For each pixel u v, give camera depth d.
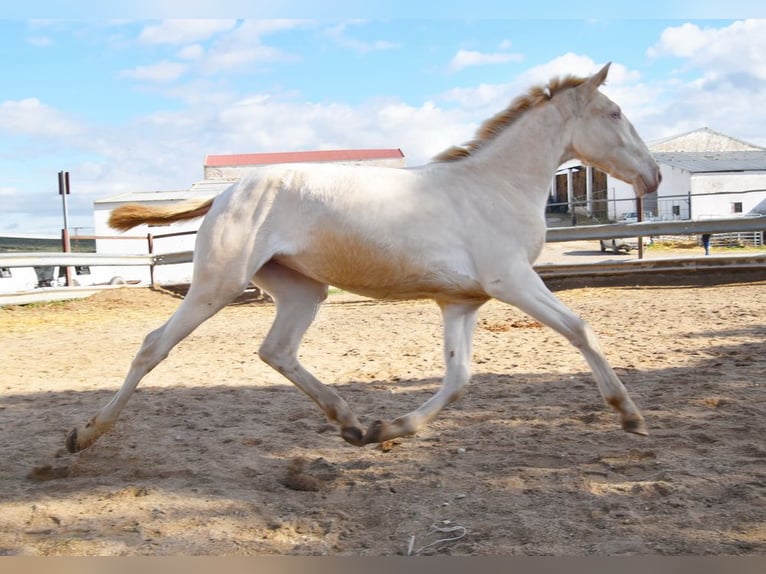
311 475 4.30
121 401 4.55
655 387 6.16
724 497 3.66
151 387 7.06
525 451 4.62
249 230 4.45
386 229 4.37
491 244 4.46
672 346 8.07
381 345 9.34
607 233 14.45
